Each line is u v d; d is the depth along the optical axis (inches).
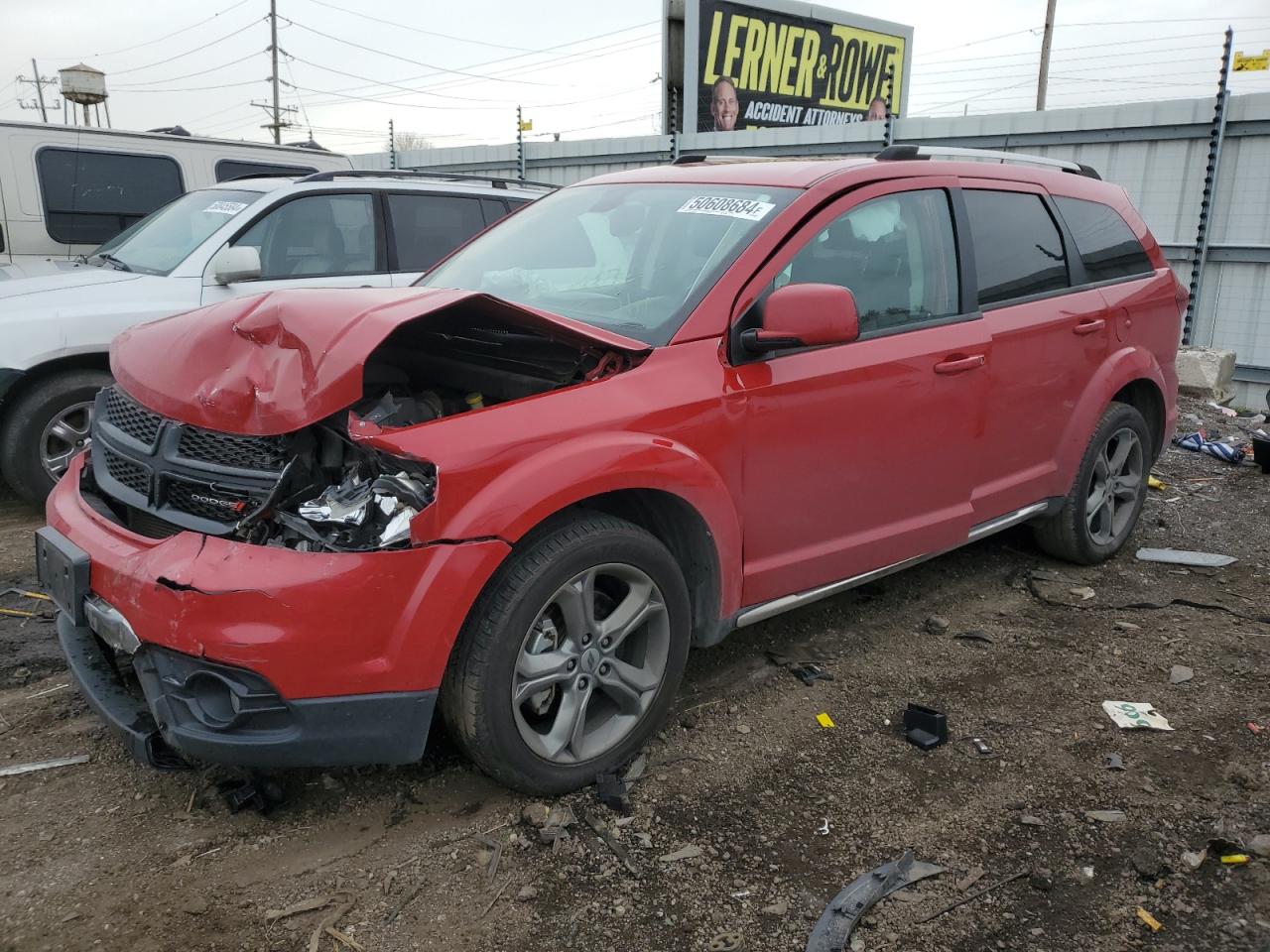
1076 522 185.3
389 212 269.9
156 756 105.3
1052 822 111.7
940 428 149.1
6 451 208.8
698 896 98.8
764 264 129.4
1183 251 392.8
